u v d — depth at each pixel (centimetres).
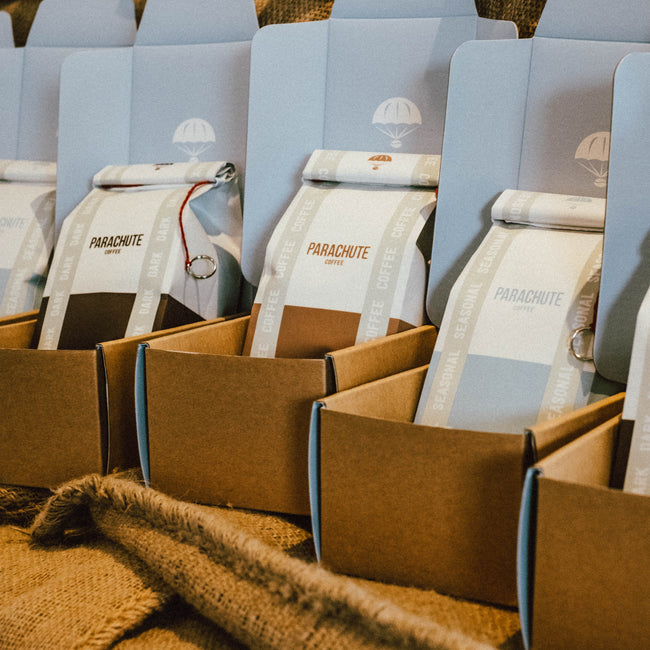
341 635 57
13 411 88
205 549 68
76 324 107
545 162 95
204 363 81
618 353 78
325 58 114
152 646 68
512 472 62
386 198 104
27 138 144
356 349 82
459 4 108
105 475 88
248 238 113
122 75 129
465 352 86
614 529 54
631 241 77
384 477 67
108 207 116
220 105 124
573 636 56
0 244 130
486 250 92
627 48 91
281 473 80
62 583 74
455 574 66
